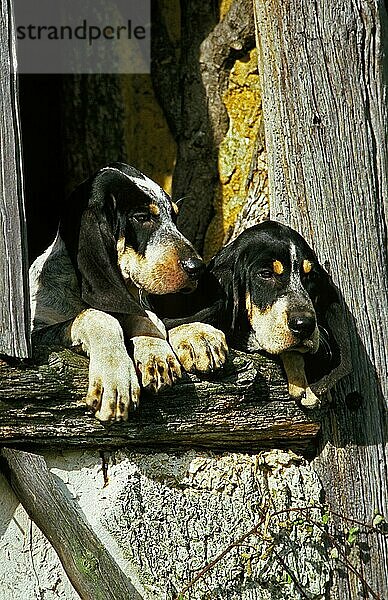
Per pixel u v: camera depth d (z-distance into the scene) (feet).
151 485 31.19
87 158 50.44
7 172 29.76
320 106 36.01
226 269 32.42
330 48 36.29
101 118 50.01
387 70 38.17
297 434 33.01
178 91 47.24
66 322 30.37
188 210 44.57
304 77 36.22
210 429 31.37
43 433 29.25
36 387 28.76
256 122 44.57
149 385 29.17
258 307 31.45
